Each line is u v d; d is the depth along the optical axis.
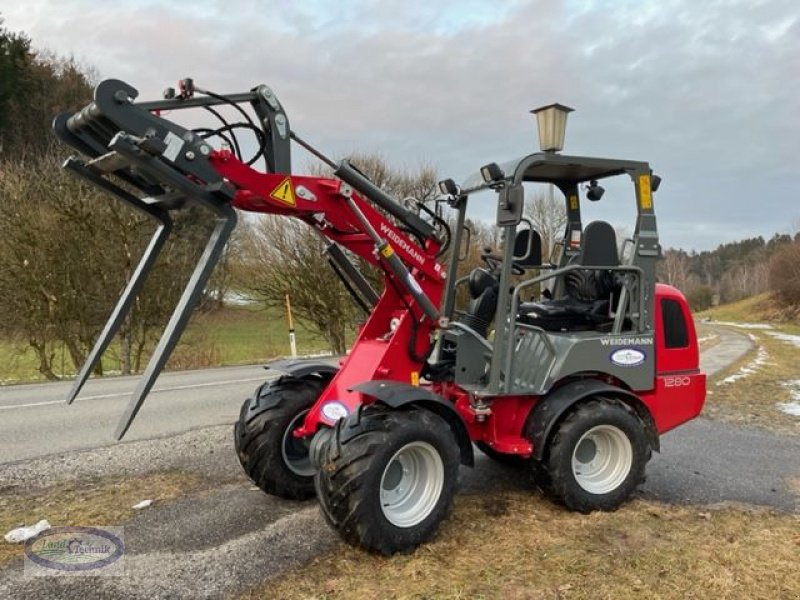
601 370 4.48
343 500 3.53
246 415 4.56
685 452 6.04
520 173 4.18
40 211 13.88
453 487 3.84
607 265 4.64
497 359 4.18
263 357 17.45
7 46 28.05
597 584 3.30
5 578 3.43
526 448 4.21
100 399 9.50
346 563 3.56
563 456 4.21
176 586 3.32
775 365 12.77
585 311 4.86
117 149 3.21
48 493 4.91
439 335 4.34
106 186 3.76
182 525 4.16
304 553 3.69
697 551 3.71
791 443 6.40
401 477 3.81
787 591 3.25
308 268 17.92
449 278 4.43
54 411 8.46
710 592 3.24
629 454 4.41
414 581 3.34
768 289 43.84
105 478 5.28
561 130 4.99
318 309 18.22
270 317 19.53
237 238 18.20
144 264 3.91
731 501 4.65
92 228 13.97
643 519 4.21
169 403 8.95
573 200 5.41
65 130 3.60
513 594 3.21
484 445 4.95
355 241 4.24
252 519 4.25
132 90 3.31
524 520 4.18
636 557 3.62
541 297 5.43
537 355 4.43
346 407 4.12
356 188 4.23
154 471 5.43
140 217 14.26
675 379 4.81
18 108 25.97
